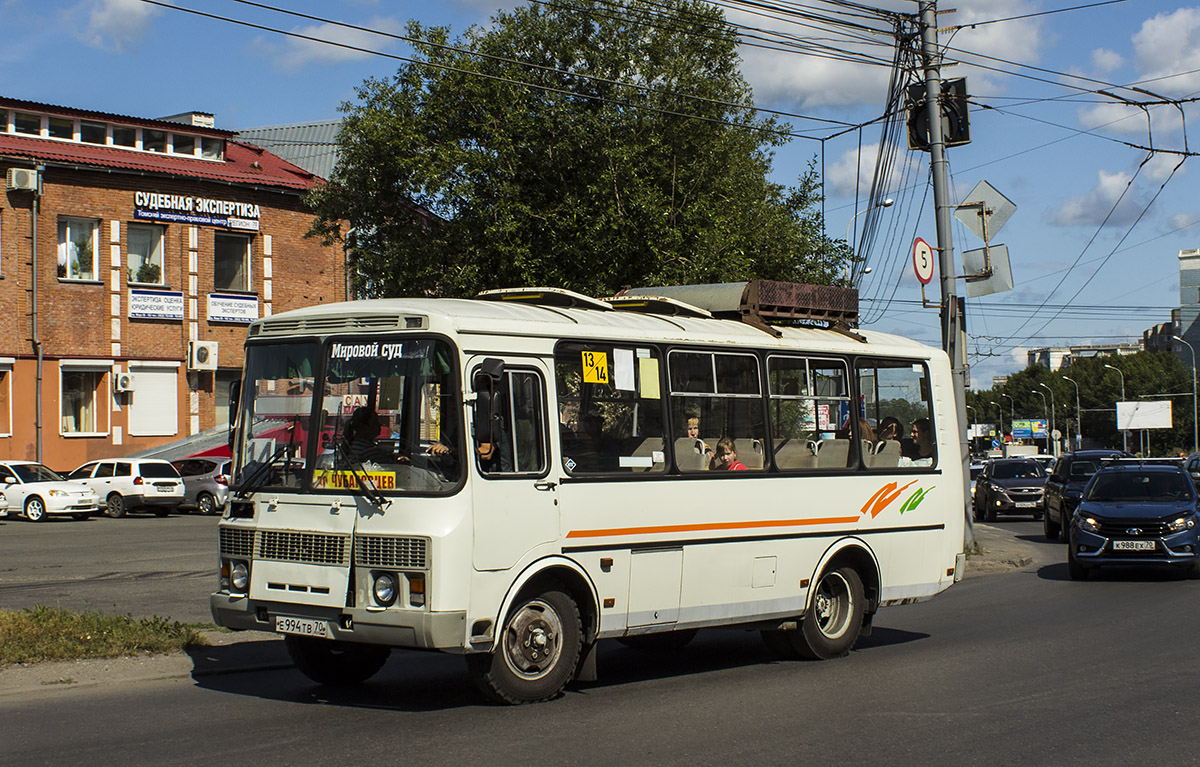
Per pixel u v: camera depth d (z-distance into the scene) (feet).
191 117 139.13
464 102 86.12
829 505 35.68
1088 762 22.62
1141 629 40.65
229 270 131.23
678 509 31.19
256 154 142.00
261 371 29.01
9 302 115.75
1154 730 25.30
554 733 24.75
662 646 38.60
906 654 36.52
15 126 119.75
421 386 26.76
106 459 116.57
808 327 38.47
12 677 30.17
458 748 23.29
